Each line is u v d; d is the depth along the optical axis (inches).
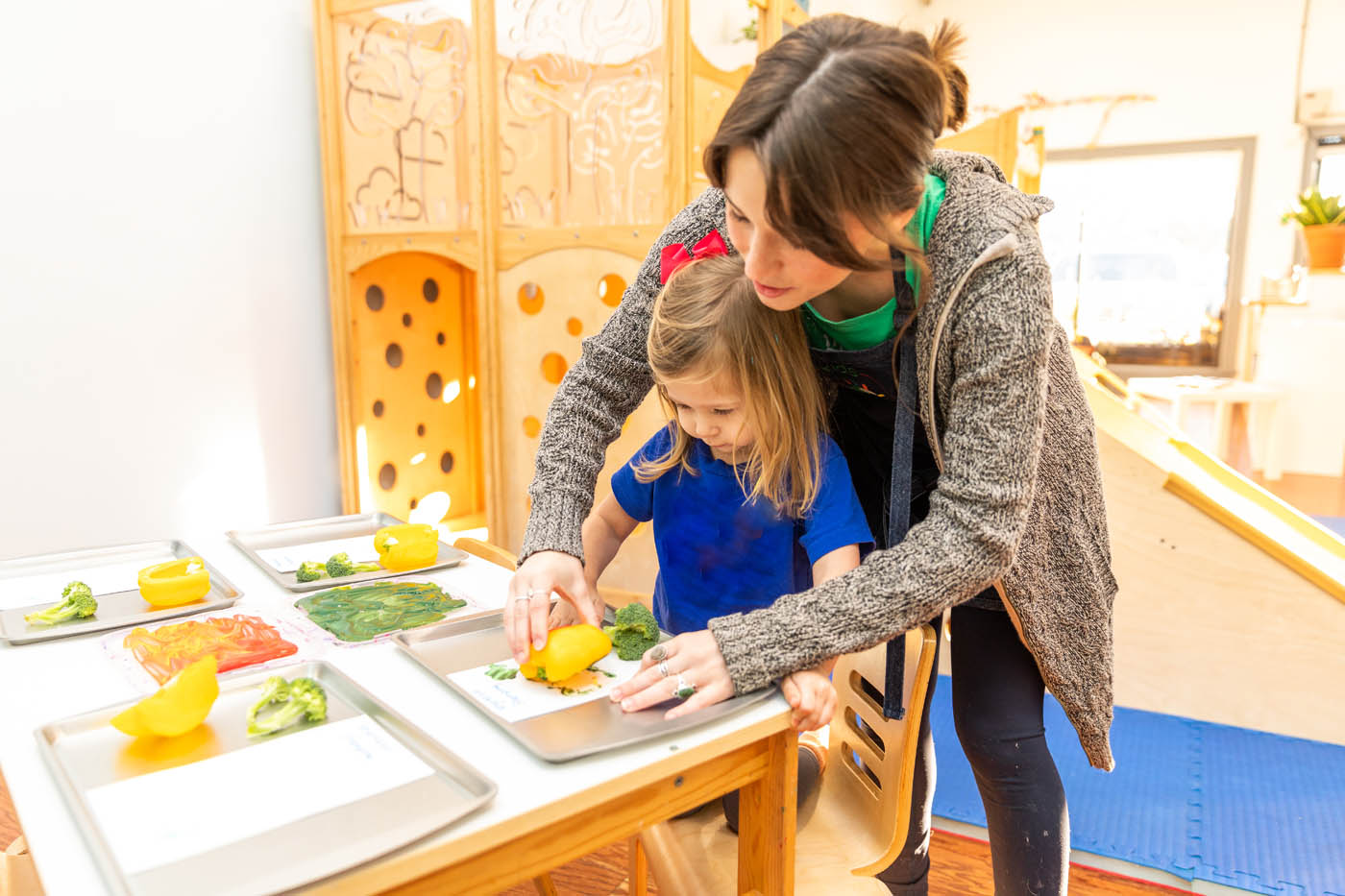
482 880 23.5
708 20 93.8
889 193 26.4
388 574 44.6
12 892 32.7
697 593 41.6
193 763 25.6
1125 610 81.8
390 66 99.0
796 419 36.4
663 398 41.9
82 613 37.5
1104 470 80.4
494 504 99.1
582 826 25.3
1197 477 83.7
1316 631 75.4
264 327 103.0
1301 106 241.1
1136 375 276.4
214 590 41.7
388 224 101.9
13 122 81.7
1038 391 30.0
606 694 30.2
